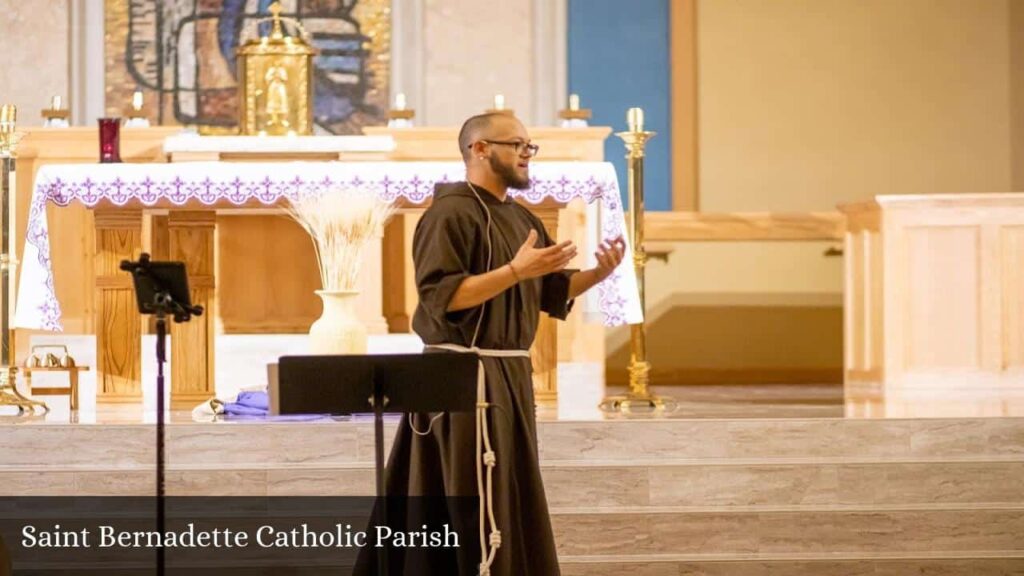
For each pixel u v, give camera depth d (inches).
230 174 1084.5
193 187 1083.9
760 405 1176.8
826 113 1658.5
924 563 922.1
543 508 713.6
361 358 669.3
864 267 1397.6
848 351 1448.1
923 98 1659.7
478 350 713.0
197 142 1327.5
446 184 733.9
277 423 965.8
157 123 1612.9
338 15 1626.5
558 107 1638.8
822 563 919.0
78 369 1128.8
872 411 1080.8
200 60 1617.9
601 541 926.4
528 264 683.4
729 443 981.8
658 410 1100.5
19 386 1247.5
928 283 1326.3
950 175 1659.7
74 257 1400.1
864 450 988.6
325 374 667.4
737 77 1656.0
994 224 1317.7
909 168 1659.7
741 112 1657.2
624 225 1099.3
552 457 972.6
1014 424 994.1
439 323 703.1
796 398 1290.6
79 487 941.2
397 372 671.1
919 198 1320.1
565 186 1087.0
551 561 710.5
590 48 1646.2
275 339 1327.5
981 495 962.7
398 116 1454.2
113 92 1612.9
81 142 1401.3
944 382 1323.8
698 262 1628.9
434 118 1635.1
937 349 1327.5
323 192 1029.8
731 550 931.3
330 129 1628.9
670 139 1651.1
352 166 1090.7
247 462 963.3
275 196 1087.0
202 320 1119.6
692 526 929.5
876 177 1659.7
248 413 1047.0
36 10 1603.1
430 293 699.4
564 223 1380.4
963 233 1322.6
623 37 1647.4
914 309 1326.3
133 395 1132.5
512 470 712.4
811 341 1631.4
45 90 1604.3
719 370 1625.2
